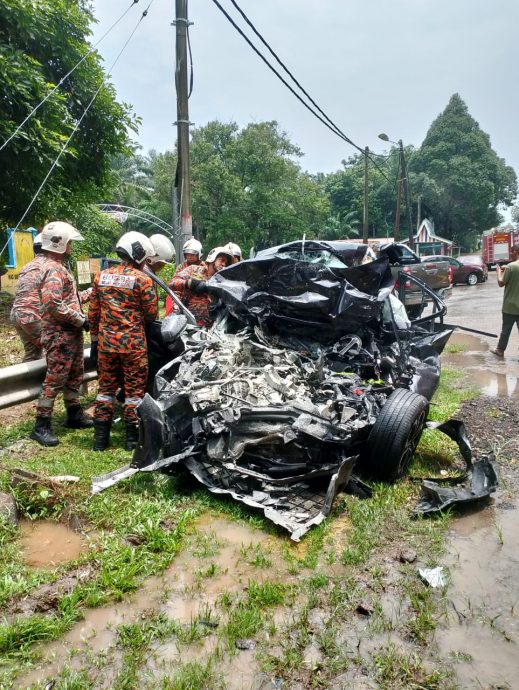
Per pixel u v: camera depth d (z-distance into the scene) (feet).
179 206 30.45
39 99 31.27
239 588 8.80
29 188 35.53
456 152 188.14
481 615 8.32
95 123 39.75
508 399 20.33
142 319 14.44
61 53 35.17
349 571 9.32
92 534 10.42
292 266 15.94
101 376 14.38
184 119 29.22
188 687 6.68
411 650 7.53
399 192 91.20
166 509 11.06
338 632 7.82
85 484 11.98
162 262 16.51
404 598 8.68
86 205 48.08
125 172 147.23
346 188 200.13
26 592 8.53
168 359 15.87
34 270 16.99
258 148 115.44
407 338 16.79
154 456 11.77
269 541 10.22
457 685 6.93
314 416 11.53
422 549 10.11
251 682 6.88
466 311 45.11
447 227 197.57
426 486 11.80
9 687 6.70
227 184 110.11
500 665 7.30
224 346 14.61
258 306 16.21
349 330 15.89
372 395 13.20
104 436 14.39
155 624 7.88
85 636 7.68
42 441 14.64
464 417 18.10
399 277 23.26
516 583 9.16
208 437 11.74
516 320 27.45
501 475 13.57
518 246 26.99
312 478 11.84
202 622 7.97
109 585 8.69
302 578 9.07
